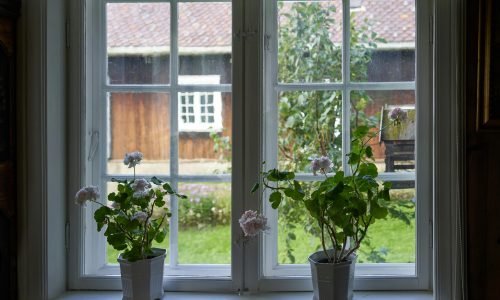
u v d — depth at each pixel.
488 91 1.40
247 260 1.62
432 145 1.58
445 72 1.49
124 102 1.70
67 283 1.66
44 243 1.56
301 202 1.66
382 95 1.65
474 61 1.45
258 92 1.60
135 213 1.45
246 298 1.58
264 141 1.63
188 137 1.69
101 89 1.70
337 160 1.66
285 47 1.67
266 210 1.66
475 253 1.46
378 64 1.65
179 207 1.69
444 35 1.49
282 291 1.62
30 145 1.55
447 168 1.50
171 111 1.69
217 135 1.68
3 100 1.49
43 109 1.55
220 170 1.68
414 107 1.64
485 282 1.46
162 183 1.65
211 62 1.68
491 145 1.45
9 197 1.52
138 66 1.70
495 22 1.39
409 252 1.65
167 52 1.69
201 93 1.68
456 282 1.47
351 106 1.66
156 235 1.51
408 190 1.65
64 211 1.65
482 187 1.46
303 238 1.67
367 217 1.47
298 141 1.67
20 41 1.54
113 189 1.71
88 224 1.70
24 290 1.56
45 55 1.55
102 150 1.71
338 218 1.40
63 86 1.64
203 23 1.68
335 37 1.66
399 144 1.65
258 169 1.60
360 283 1.61
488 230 1.46
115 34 1.70
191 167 1.69
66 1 1.64
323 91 1.67
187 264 1.69
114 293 1.64
